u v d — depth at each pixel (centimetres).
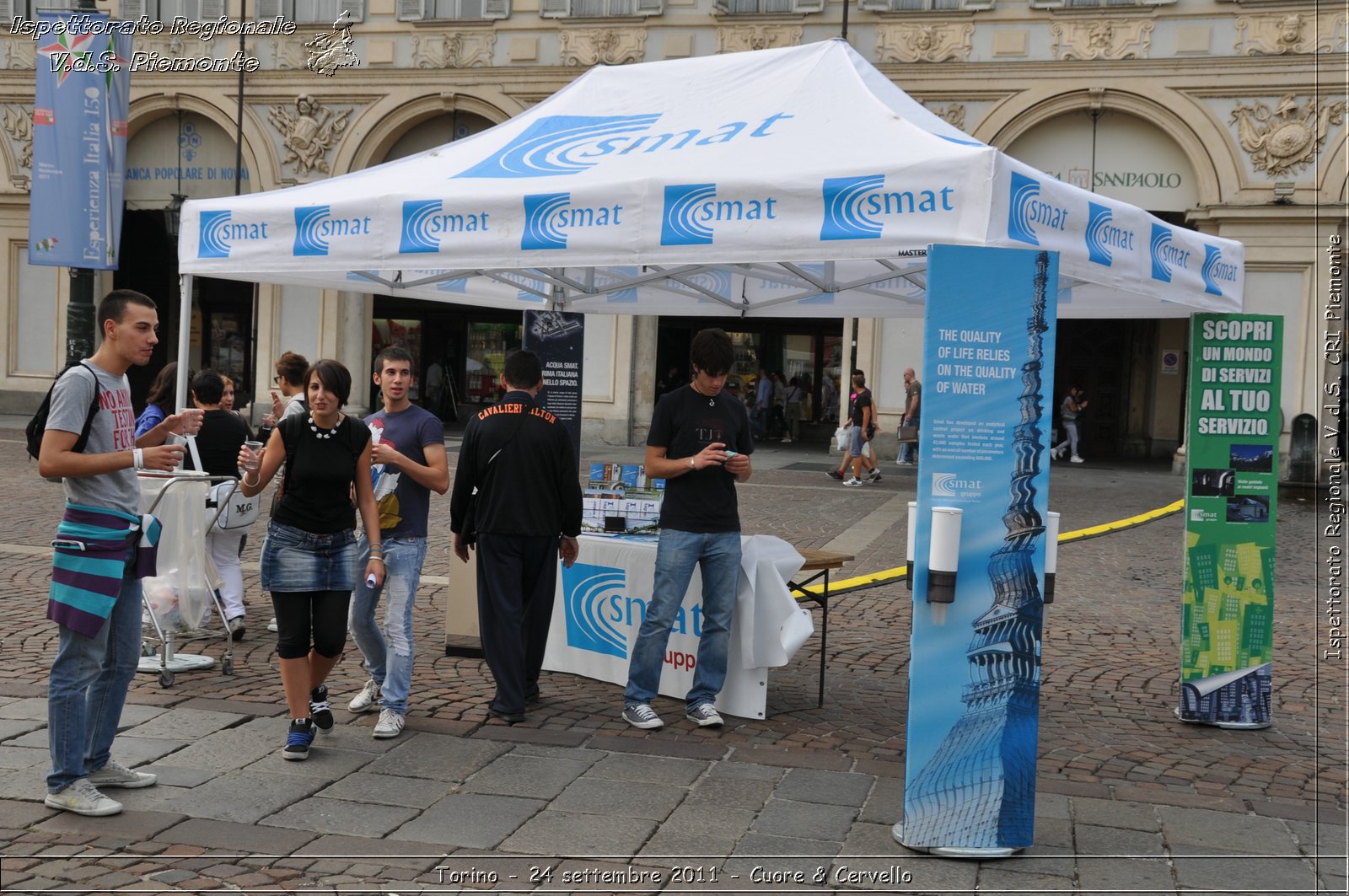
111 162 1232
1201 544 654
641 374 2419
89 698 489
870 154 501
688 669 670
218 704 624
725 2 2248
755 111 600
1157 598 1029
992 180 453
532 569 626
